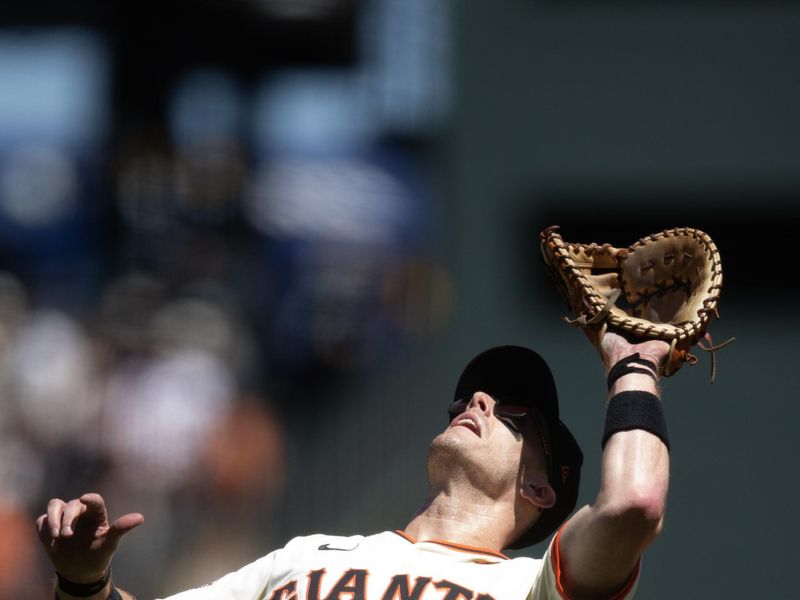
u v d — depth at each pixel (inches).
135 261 1630.2
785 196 1352.1
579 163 1362.0
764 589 1306.6
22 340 1396.4
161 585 1235.9
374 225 1673.2
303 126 1870.1
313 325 1523.1
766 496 1317.7
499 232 1357.0
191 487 1294.3
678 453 1331.2
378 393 1337.4
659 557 1316.4
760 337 1346.0
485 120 1370.6
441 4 1565.0
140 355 1392.7
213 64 1931.6
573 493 553.3
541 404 550.0
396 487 1273.4
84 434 1310.3
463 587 493.0
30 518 1274.6
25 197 1781.5
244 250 1649.9
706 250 498.9
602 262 512.7
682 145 1358.3
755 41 1359.5
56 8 1952.5
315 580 500.7
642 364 477.4
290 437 1357.0
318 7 1824.6
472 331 1342.3
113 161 1807.3
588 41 1370.6
